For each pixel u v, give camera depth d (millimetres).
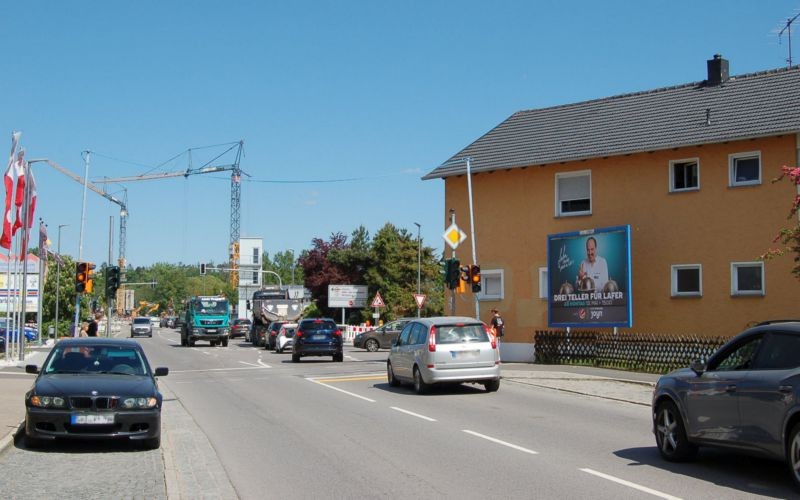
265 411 16969
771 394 8781
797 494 8594
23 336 32281
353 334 59688
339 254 73312
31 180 32375
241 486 9508
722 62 30281
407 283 71625
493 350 19922
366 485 9484
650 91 31906
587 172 30422
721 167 27281
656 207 28578
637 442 12438
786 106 26703
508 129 34250
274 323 50281
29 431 11766
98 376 12719
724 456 11078
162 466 10758
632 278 28906
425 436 13172
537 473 10047
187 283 185375
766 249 26125
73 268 73438
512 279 31969
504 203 32406
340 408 17234
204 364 33875
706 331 27188
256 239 104938
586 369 26703
